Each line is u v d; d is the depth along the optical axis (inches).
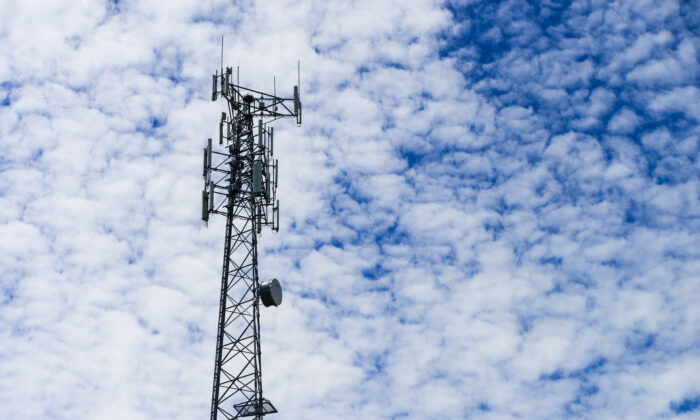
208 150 1897.1
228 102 1952.5
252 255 1823.3
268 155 1919.3
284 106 1985.7
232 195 1876.2
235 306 1782.7
